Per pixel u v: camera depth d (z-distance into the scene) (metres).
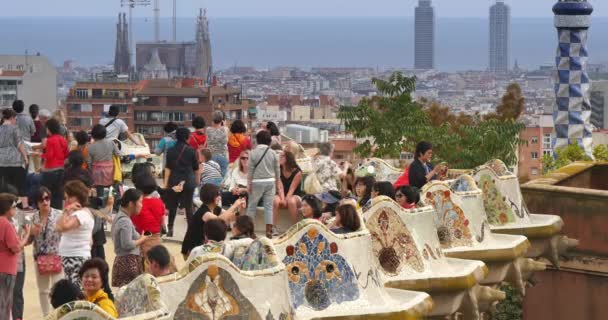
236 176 22.25
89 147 22.38
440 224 18.78
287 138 28.42
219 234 13.78
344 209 15.18
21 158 23.91
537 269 19.98
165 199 21.92
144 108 189.25
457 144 34.72
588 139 32.47
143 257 16.50
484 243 19.12
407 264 16.58
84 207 15.72
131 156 27.53
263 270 12.31
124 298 11.20
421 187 19.42
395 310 14.71
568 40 32.25
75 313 9.95
